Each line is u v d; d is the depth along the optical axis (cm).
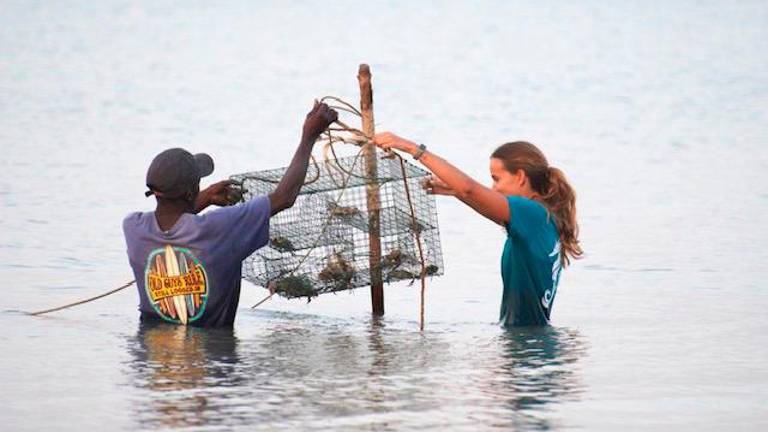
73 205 5247
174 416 2292
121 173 6203
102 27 16088
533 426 2255
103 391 2464
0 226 4712
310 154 3108
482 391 2486
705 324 3269
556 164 6831
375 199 3341
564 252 3183
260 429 2212
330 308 3578
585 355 2852
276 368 2678
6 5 18388
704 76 11494
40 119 8362
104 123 8269
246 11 19000
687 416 2336
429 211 3406
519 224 3050
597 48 14212
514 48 14338
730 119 8750
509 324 3241
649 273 4088
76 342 2934
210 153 7131
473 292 3834
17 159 6538
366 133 3369
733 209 5403
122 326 3138
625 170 6594
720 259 4325
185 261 3067
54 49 13388
